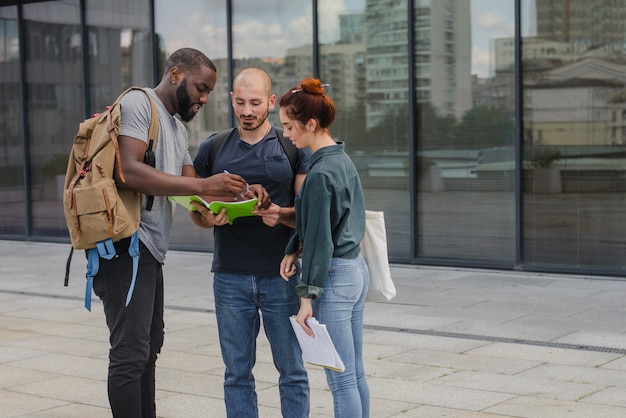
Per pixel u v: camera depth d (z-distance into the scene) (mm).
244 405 4754
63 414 5645
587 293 9453
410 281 10406
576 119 10422
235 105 4598
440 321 8242
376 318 8422
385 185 11734
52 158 14734
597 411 5465
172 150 4645
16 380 6465
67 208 4418
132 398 4543
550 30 10516
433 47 11266
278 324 4695
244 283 4664
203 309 9086
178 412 5660
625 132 10148
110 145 4410
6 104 15094
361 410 4422
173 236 13570
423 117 11398
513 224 10883
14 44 14891
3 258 13195
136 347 4551
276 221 4457
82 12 14102
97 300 9695
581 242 10500
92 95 14219
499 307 8836
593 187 10391
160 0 13430
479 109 11008
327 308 4305
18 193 15156
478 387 6055
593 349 7082
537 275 10586
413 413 5504
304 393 4777
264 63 12656
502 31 10797
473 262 11125
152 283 4641
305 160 4730
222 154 4750
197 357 7082
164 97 4656
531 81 10680
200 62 4633
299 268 4727
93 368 6789
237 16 12797
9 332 8117
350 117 11938
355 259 4395
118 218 4352
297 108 4277
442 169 11320
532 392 5906
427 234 11484
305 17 12211
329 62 12070
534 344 7285
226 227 4680
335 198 4211
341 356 4344
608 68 10203
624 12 10055
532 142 10719
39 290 10391
